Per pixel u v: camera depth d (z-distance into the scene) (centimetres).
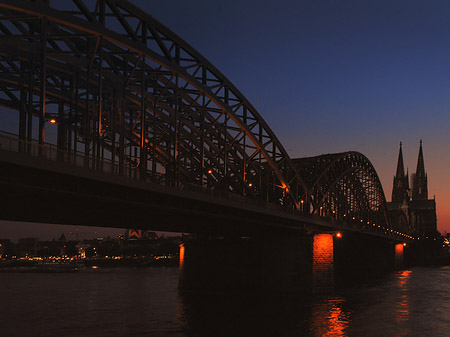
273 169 7806
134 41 4709
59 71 4669
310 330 4812
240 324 5128
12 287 10331
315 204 9900
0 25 3941
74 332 4809
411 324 5138
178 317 5616
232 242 7925
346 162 12200
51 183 3425
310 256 7481
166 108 5769
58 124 4816
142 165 4728
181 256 8506
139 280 12125
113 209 4522
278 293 7456
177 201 4872
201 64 5944
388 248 16600
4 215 4312
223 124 6644
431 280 11162
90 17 4134
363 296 7506
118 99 5188
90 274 15712
